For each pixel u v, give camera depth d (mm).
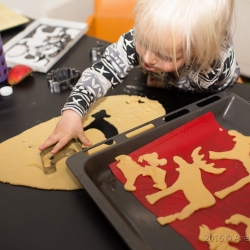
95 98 693
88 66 889
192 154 580
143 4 562
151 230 457
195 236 449
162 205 492
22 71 814
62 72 824
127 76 839
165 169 551
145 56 585
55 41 969
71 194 525
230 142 607
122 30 1242
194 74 706
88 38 1028
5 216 490
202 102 692
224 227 459
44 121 692
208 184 530
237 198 505
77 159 517
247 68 1279
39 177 554
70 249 446
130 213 480
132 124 682
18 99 760
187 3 535
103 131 666
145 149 577
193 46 566
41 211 498
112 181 528
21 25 1092
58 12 1496
